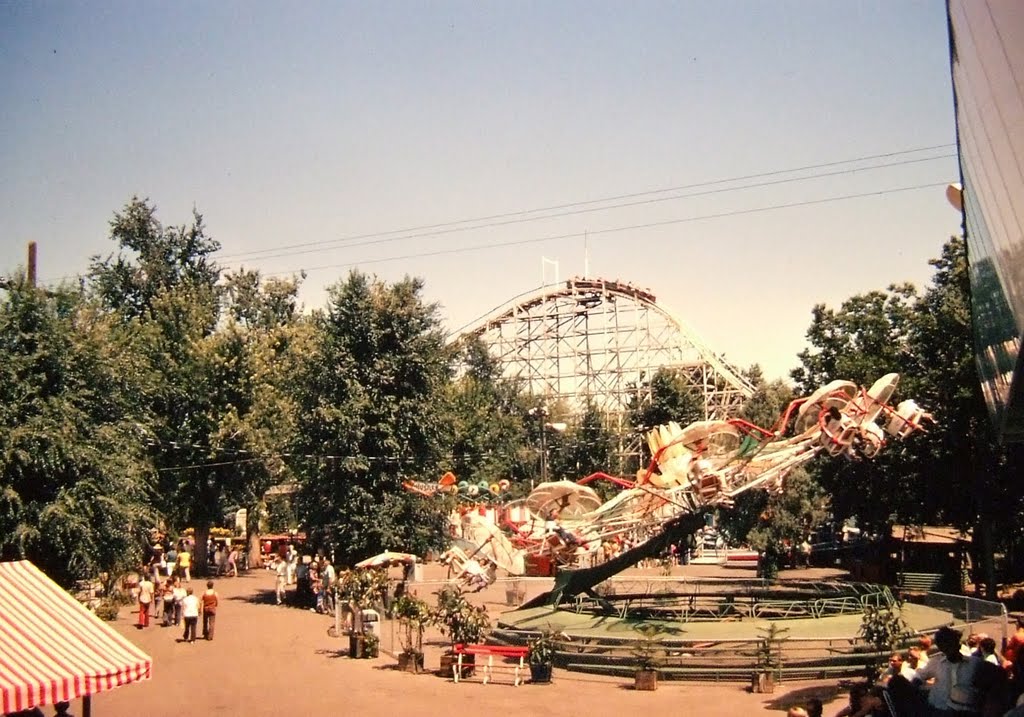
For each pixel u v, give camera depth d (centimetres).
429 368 5897
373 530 5519
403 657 3259
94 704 2722
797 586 4459
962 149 1977
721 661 3125
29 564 2086
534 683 3045
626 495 3903
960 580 5469
